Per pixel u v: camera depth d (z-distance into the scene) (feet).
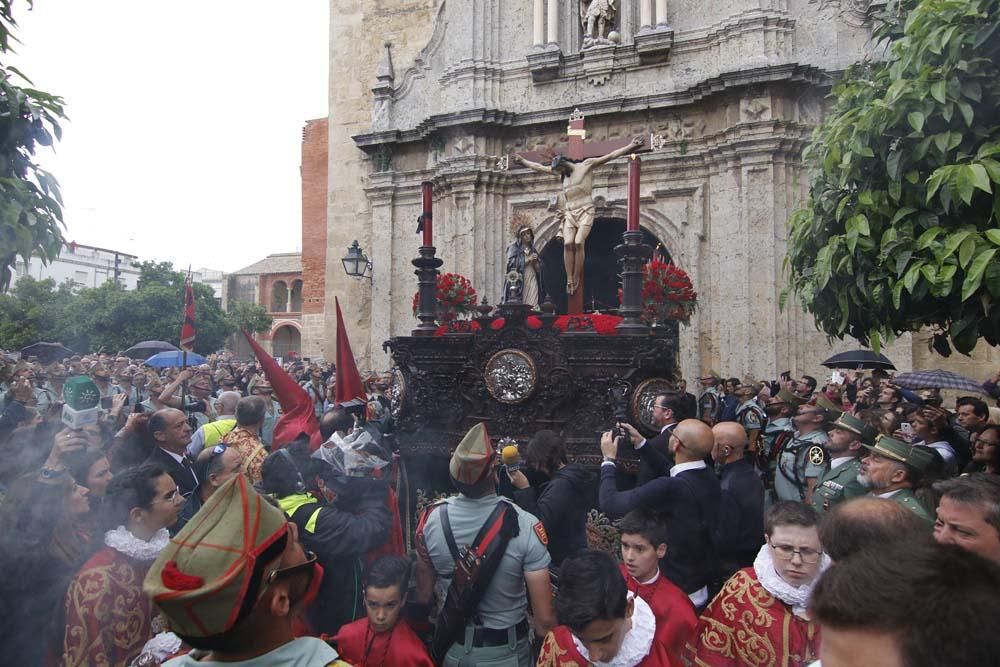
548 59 51.55
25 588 10.99
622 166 49.60
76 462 12.44
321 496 13.85
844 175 17.99
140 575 10.63
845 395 33.14
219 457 14.23
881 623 3.91
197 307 114.21
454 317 25.49
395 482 21.50
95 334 106.63
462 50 54.39
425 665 11.09
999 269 14.14
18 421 21.16
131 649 10.39
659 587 11.07
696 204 47.88
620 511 13.24
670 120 48.88
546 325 19.94
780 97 44.39
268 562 6.15
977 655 3.59
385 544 14.19
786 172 44.62
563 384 19.33
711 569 13.56
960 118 16.26
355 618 13.14
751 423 26.30
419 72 58.13
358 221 63.05
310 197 72.84
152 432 16.69
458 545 12.00
